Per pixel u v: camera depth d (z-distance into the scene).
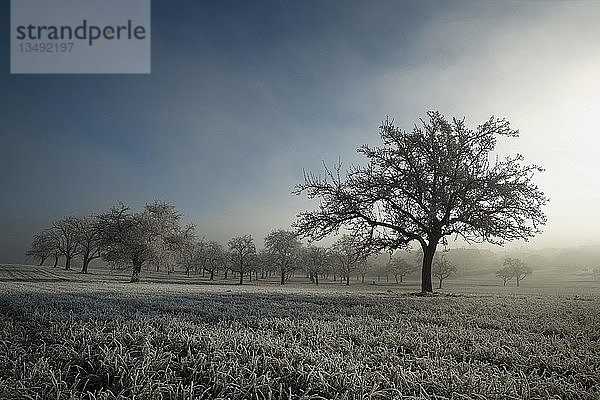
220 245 109.50
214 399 5.89
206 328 10.70
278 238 92.06
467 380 6.60
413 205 32.47
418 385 6.54
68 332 9.55
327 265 95.81
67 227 100.62
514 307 19.20
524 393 6.28
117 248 66.12
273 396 6.12
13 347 8.51
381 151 33.31
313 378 6.45
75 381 6.40
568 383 6.91
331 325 12.09
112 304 17.86
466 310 17.78
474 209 30.11
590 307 19.33
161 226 68.69
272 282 100.81
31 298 20.61
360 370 6.87
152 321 11.97
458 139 32.19
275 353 8.00
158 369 6.91
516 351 9.06
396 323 13.06
